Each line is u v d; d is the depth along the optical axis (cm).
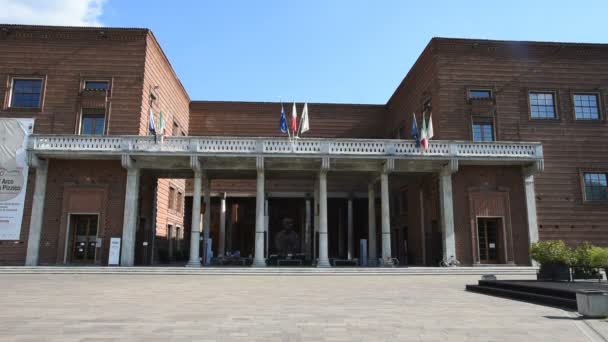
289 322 985
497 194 3145
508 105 3306
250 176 3516
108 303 1284
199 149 2948
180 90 4203
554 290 1323
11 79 3209
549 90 3366
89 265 2886
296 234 4550
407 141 3023
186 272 2595
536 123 3303
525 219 3123
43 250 2933
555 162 3266
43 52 3253
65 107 3188
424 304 1299
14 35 3259
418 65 3700
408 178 3769
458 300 1399
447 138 3222
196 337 824
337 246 4631
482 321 1007
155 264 3303
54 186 3009
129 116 3181
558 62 3403
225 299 1396
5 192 2962
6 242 2922
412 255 3753
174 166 3114
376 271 2653
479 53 3359
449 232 3025
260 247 2889
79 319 1009
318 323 974
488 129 3291
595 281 1733
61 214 2978
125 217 2914
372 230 3484
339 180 4231
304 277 2384
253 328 915
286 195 4278
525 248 3088
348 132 4634
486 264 3073
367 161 3077
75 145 2906
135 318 1027
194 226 2898
